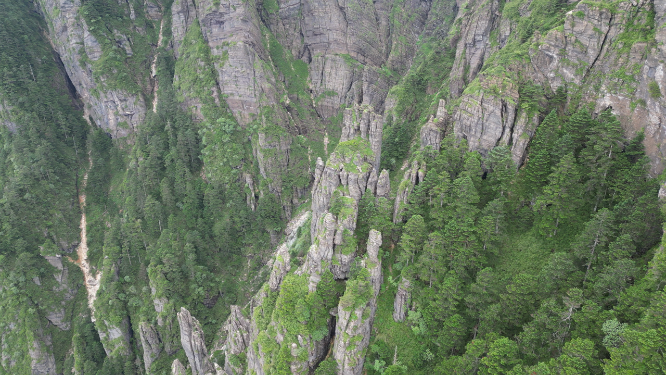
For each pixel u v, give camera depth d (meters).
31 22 166.62
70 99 162.38
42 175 134.88
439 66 121.19
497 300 59.78
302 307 68.69
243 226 129.00
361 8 165.00
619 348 42.75
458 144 82.38
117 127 155.38
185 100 148.62
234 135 140.50
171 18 175.50
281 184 137.38
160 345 105.62
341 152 87.56
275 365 68.56
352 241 75.38
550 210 65.88
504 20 95.50
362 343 65.50
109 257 116.69
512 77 78.69
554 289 55.97
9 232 117.19
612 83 68.56
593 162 66.38
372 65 166.62
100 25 156.25
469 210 70.31
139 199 127.94
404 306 68.75
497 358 51.03
